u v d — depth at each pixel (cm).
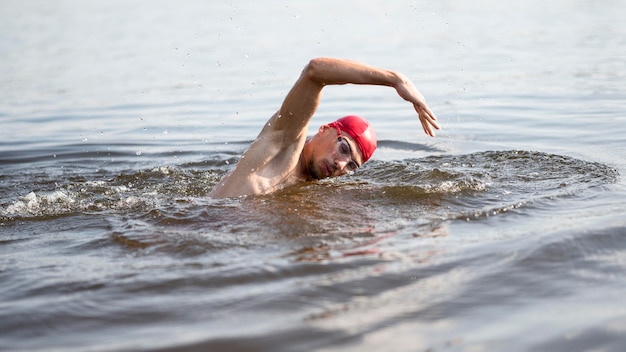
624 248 393
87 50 1608
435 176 597
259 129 923
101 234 468
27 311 338
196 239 437
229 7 2302
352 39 1606
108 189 622
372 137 600
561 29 1669
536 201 501
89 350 297
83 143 879
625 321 303
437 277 362
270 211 501
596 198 504
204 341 300
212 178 663
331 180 605
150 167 751
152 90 1195
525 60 1306
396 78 523
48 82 1296
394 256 396
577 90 1047
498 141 793
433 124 520
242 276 371
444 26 1795
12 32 1920
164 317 328
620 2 2175
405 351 284
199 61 1422
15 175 724
